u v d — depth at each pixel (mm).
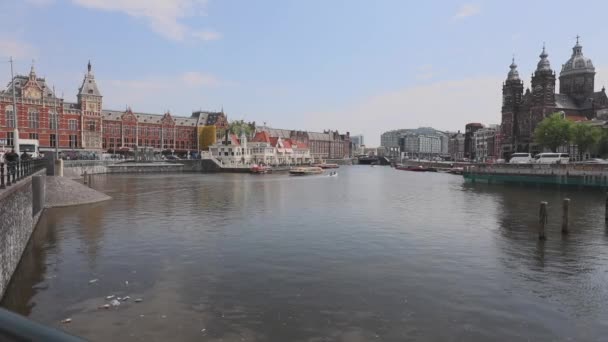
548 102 144250
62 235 31906
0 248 18453
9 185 21766
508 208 50500
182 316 17125
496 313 17906
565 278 22719
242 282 21391
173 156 156375
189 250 27719
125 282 21203
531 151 146875
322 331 15977
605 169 72250
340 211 46656
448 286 21172
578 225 38344
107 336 15328
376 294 19906
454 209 49375
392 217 42562
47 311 17516
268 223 38188
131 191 67812
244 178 109625
